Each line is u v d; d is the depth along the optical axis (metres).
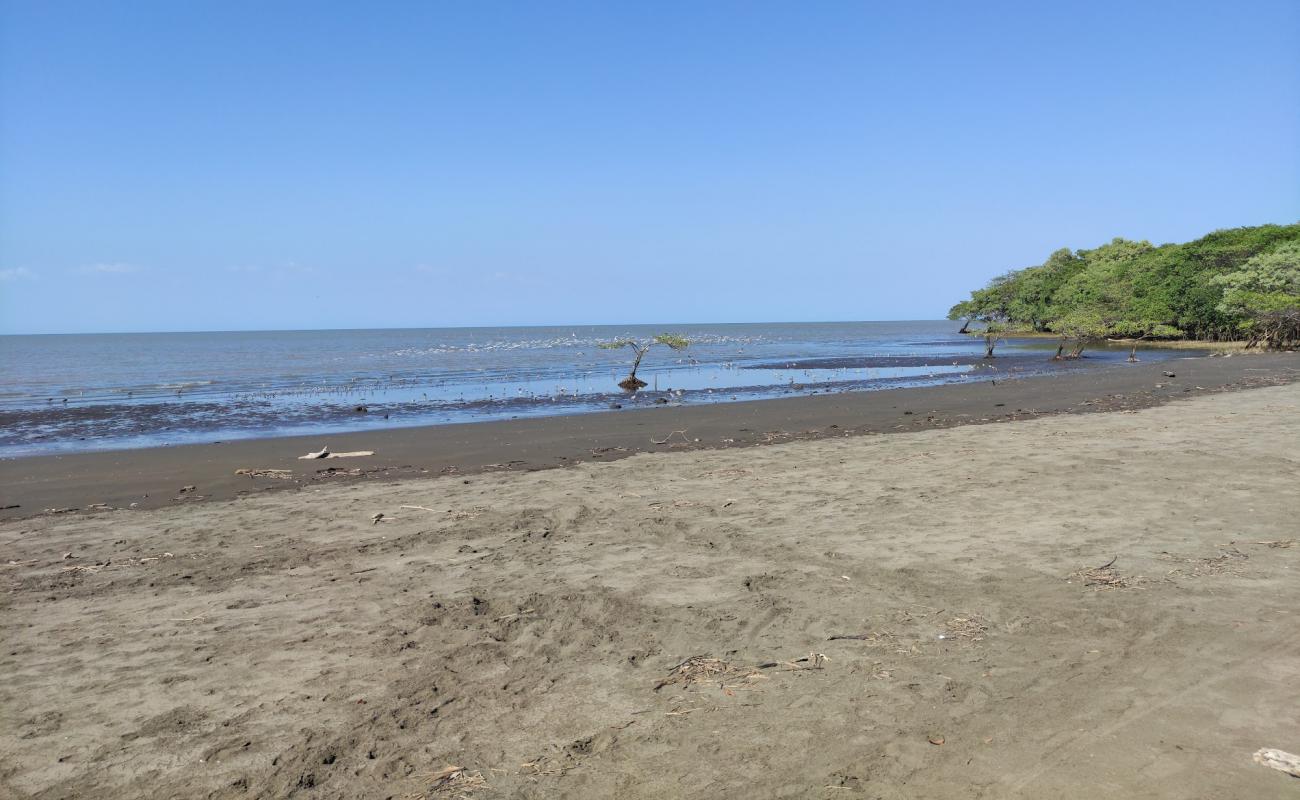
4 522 9.04
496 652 4.84
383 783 3.45
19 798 3.40
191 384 31.84
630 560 6.74
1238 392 20.89
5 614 5.80
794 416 18.19
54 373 41.47
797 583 5.97
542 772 3.49
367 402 23.91
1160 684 4.10
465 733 3.86
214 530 8.33
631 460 12.39
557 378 33.19
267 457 13.44
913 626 5.05
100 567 7.01
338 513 8.98
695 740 3.73
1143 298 58.88
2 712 4.21
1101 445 12.04
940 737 3.67
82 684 4.54
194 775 3.55
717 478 10.49
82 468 12.51
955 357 46.50
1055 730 3.69
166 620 5.57
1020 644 4.70
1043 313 73.50
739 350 61.06
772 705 4.05
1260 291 46.06
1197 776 3.26
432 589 6.10
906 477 10.05
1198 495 8.40
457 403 23.22
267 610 5.72
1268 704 3.85
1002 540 6.92
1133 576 5.81
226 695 4.34
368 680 4.49
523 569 6.57
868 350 59.03
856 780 3.35
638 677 4.44
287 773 3.54
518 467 12.20
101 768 3.63
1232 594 5.36
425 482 10.91
